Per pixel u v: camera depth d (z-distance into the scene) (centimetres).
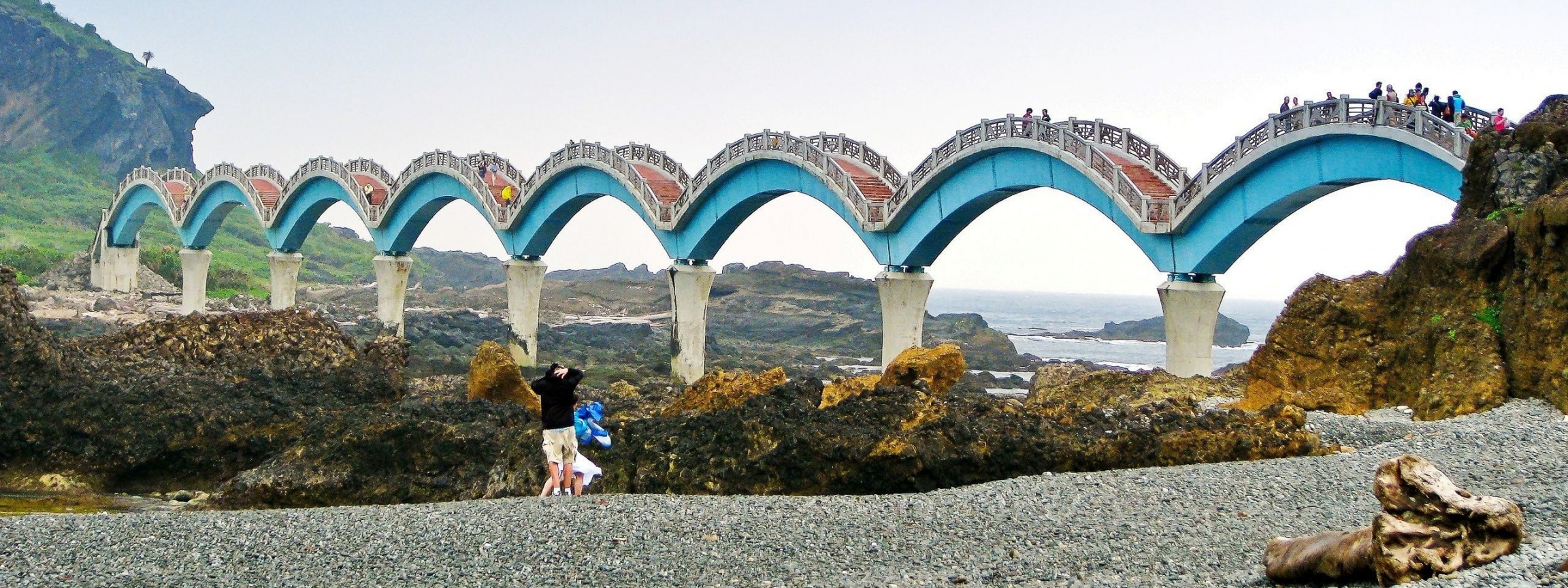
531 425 2984
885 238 5856
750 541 1728
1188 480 2106
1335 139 3897
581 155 7356
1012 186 5088
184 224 11362
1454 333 2986
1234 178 4256
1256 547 1598
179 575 1619
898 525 1819
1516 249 2969
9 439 3584
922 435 2480
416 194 8775
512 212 7919
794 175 6109
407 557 1673
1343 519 1772
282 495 3116
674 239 7000
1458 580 1187
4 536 1869
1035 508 1903
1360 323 3253
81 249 16650
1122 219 4734
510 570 1599
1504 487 1948
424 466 3175
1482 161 3281
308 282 17075
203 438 3691
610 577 1557
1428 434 2534
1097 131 5019
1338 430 2702
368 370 4409
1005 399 2756
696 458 2522
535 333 8125
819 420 2545
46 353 3719
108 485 3581
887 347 5803
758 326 10894
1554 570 1166
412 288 17288
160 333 4288
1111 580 1434
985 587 1460
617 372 7294
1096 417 2623
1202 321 4569
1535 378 2814
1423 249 3170
